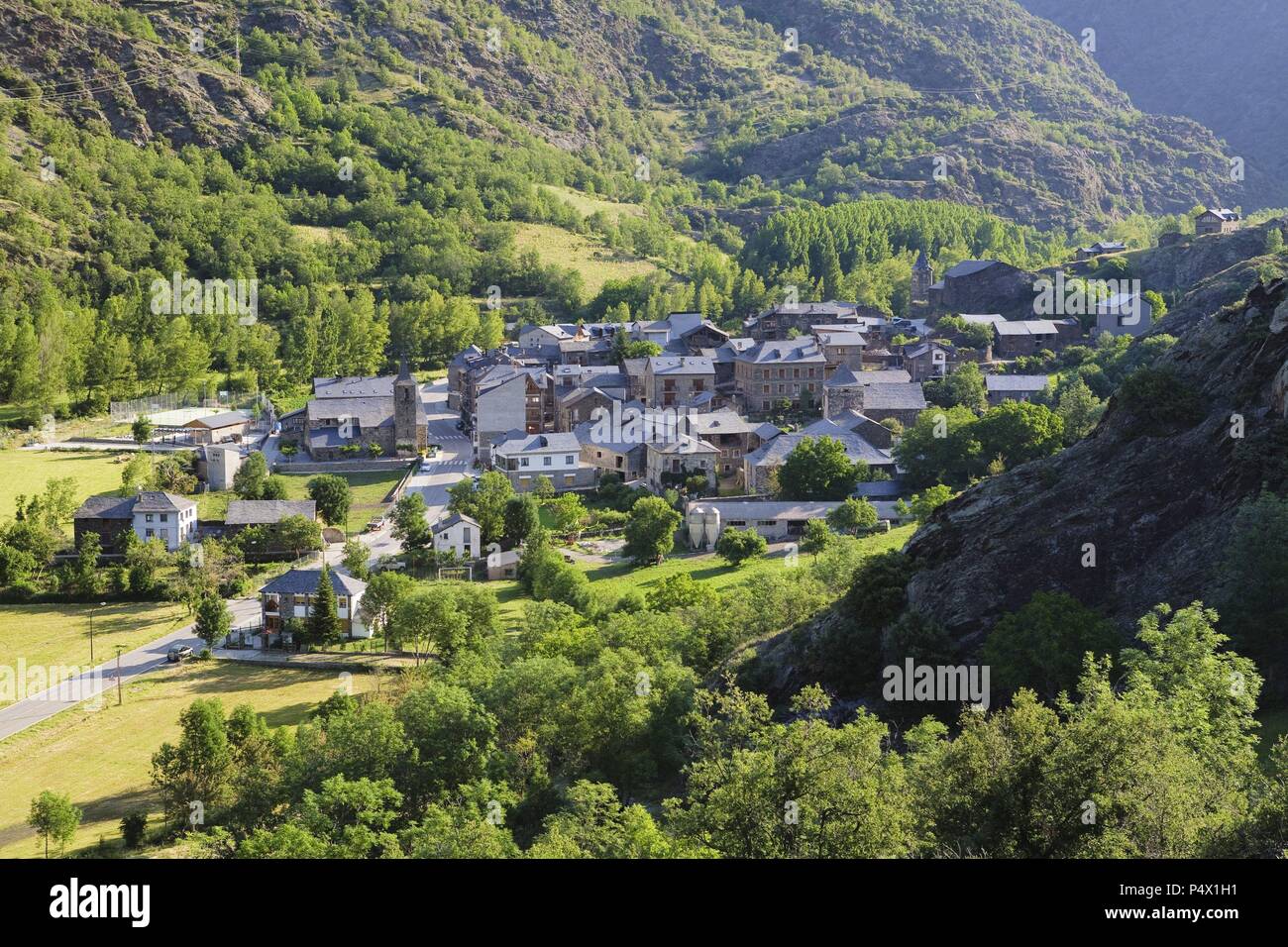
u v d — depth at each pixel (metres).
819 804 58.81
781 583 121.00
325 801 77.62
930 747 65.31
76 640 153.75
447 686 94.06
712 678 103.88
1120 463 100.19
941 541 101.69
